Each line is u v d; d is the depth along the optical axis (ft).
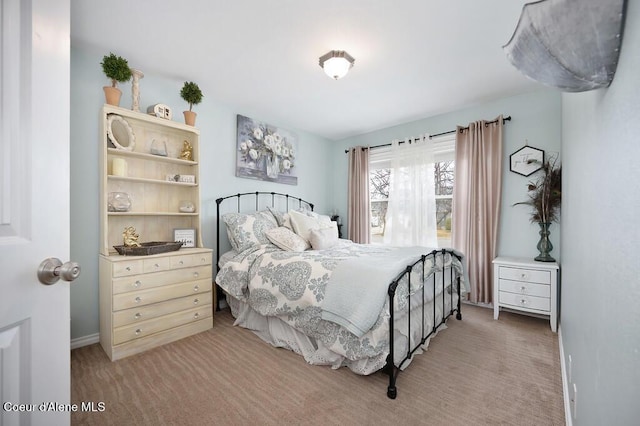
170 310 7.34
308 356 6.38
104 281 6.88
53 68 2.24
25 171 2.05
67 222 2.32
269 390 5.26
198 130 8.70
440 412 4.68
